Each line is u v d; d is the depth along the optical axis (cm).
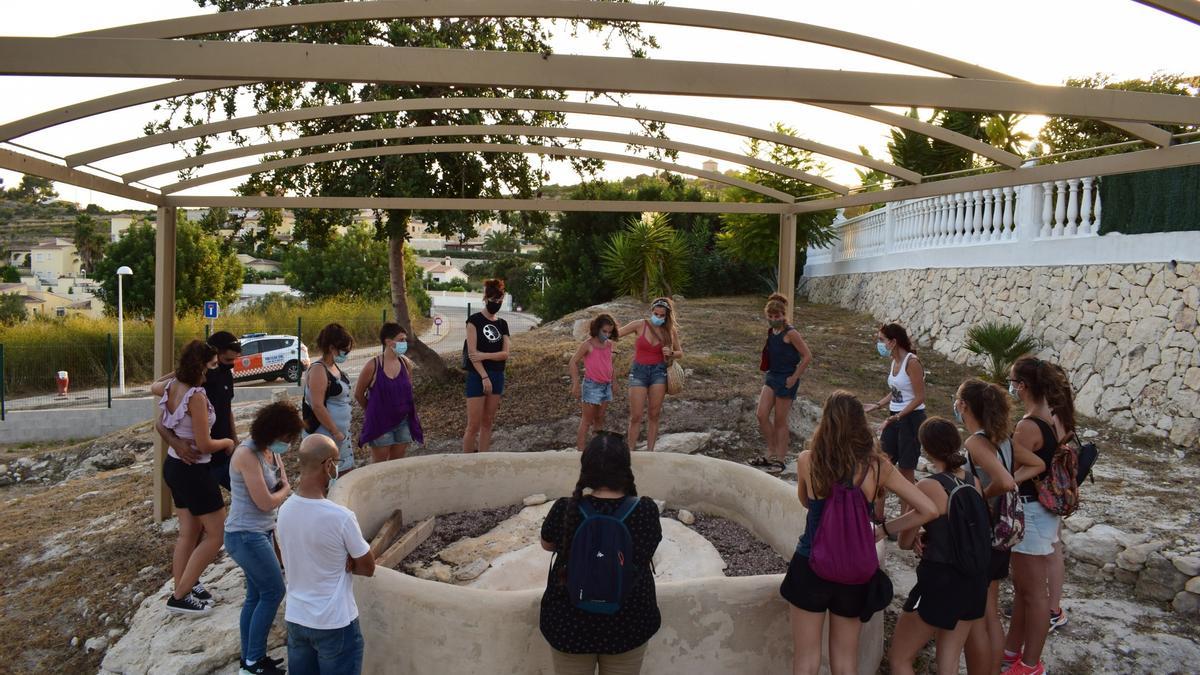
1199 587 521
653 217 1884
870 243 1761
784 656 439
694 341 1337
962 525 377
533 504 718
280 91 905
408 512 678
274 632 523
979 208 1310
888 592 379
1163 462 791
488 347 770
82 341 2592
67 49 291
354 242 4812
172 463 532
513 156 1043
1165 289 912
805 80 326
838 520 366
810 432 928
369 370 682
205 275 4006
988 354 1115
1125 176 981
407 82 300
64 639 593
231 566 637
